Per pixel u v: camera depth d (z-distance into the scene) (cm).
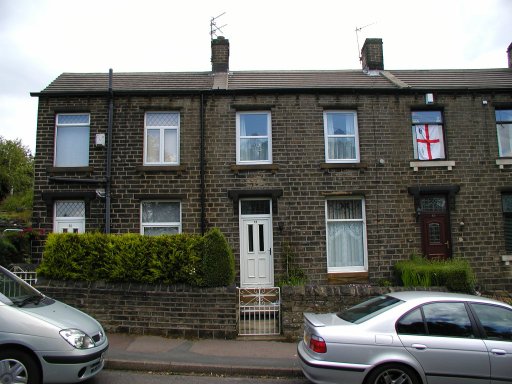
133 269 921
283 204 1285
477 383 547
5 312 561
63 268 933
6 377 541
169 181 1291
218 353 793
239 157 1329
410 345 554
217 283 911
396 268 1254
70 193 1275
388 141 1331
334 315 645
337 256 1305
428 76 1536
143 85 1402
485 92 1362
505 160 1330
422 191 1305
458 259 1226
